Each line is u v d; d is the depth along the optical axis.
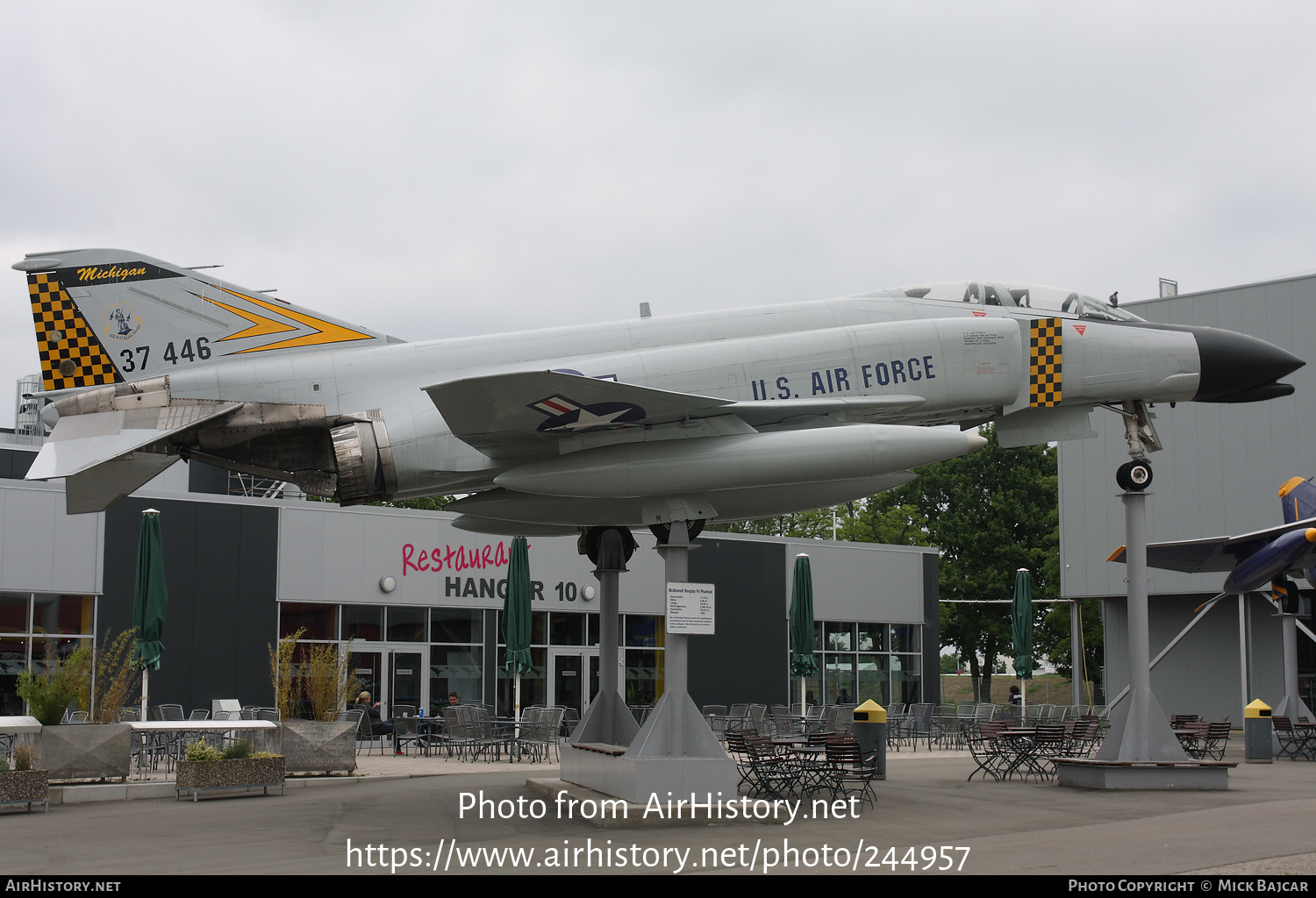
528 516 13.39
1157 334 14.43
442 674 25.66
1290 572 21.06
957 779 14.94
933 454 12.01
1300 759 18.97
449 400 10.93
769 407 12.16
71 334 12.71
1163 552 21.77
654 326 13.28
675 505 11.99
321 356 12.91
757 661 29.58
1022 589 25.81
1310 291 28.02
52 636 21.48
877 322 13.74
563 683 27.30
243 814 11.48
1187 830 9.62
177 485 28.67
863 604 31.62
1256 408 28.92
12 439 31.62
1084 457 32.00
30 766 12.47
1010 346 13.51
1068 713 25.03
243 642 23.20
